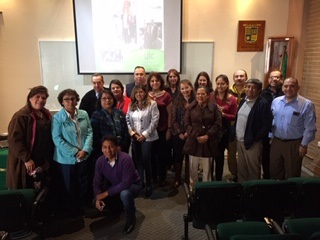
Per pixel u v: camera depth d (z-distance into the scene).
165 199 3.43
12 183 2.62
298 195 2.26
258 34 4.62
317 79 4.08
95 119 3.12
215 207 2.25
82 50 4.45
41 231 2.38
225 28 4.59
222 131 3.24
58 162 2.81
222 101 3.50
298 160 3.20
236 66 4.71
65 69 4.55
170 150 3.95
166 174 4.04
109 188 2.82
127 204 2.70
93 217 3.05
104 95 3.09
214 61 4.68
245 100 3.22
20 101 4.59
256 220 2.29
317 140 4.07
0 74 4.47
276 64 4.50
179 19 4.45
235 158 3.82
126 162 2.75
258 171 3.28
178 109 3.46
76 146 2.83
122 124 3.21
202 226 2.31
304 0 4.25
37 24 4.38
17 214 2.14
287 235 1.47
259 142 3.18
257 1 4.53
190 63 4.67
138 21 4.43
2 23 4.33
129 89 4.14
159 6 4.41
